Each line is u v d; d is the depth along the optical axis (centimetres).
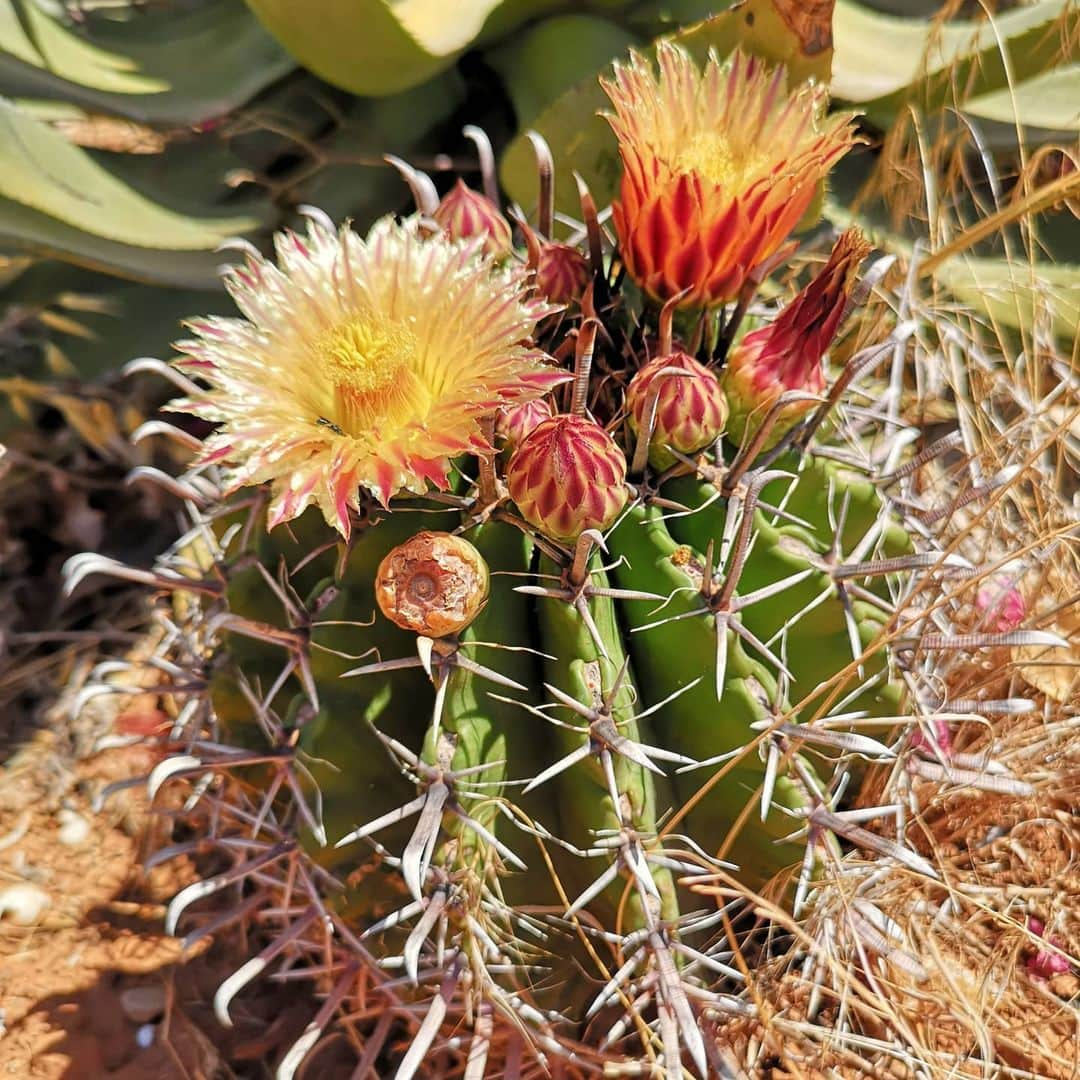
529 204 37
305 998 30
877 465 26
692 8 39
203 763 22
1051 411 39
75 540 40
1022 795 27
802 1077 24
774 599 23
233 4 43
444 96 41
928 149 43
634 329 25
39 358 39
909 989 25
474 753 21
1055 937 29
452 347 21
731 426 23
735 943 23
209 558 34
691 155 23
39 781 35
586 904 23
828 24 30
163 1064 29
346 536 19
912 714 25
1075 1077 26
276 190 39
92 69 40
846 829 23
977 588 31
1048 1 41
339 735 22
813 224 34
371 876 23
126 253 36
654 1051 24
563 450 20
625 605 22
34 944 31
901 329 23
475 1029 23
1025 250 44
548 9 39
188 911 32
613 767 21
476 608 21
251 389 21
